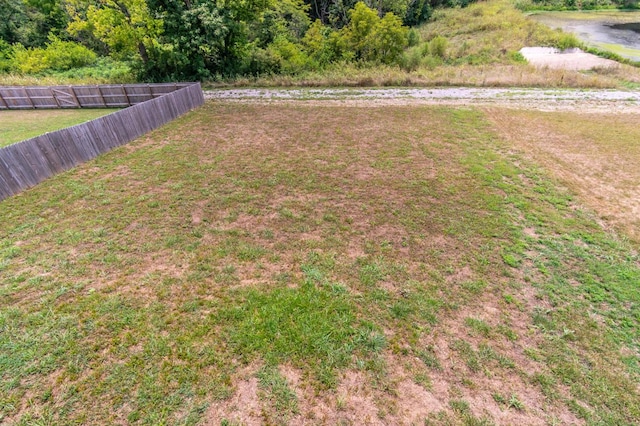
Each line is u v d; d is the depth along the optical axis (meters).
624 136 9.26
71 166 7.84
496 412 2.92
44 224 5.63
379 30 19.36
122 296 4.11
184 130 10.41
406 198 6.41
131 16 15.46
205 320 3.77
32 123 11.70
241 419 2.83
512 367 3.31
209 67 18.20
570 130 9.83
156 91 13.33
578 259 4.83
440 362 3.35
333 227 5.54
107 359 3.34
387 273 4.52
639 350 3.51
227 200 6.38
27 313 3.86
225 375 3.18
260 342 3.49
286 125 10.73
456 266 4.68
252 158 8.30
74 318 3.79
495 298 4.15
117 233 5.39
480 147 8.77
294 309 3.91
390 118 11.20
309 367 3.27
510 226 5.57
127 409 2.90
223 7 16.86
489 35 26.47
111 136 8.91
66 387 3.08
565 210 6.01
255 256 4.85
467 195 6.50
